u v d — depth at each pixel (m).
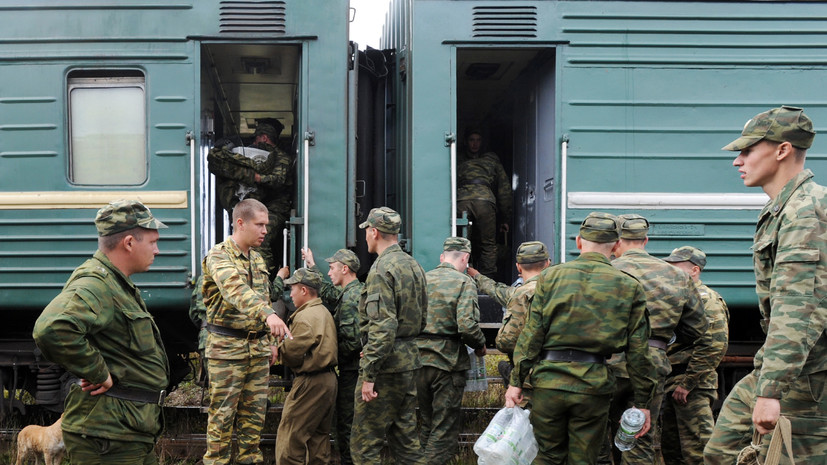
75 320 2.48
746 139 2.82
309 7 4.98
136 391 2.71
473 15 4.99
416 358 4.14
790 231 2.63
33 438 4.30
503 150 6.99
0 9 4.95
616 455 4.12
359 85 5.97
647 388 3.37
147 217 2.83
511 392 3.56
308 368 4.29
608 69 5.01
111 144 5.02
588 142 4.98
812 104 5.09
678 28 5.03
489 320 4.99
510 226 6.54
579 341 3.36
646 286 3.85
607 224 3.47
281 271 4.89
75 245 4.94
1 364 5.17
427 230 4.94
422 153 4.95
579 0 5.01
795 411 2.68
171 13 4.95
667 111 5.02
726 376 5.35
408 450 4.16
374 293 3.97
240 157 5.37
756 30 5.05
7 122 4.96
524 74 5.96
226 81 6.24
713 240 5.01
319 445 4.45
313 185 4.96
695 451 4.11
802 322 2.54
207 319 4.13
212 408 4.04
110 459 2.62
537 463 3.52
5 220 4.94
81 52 4.94
